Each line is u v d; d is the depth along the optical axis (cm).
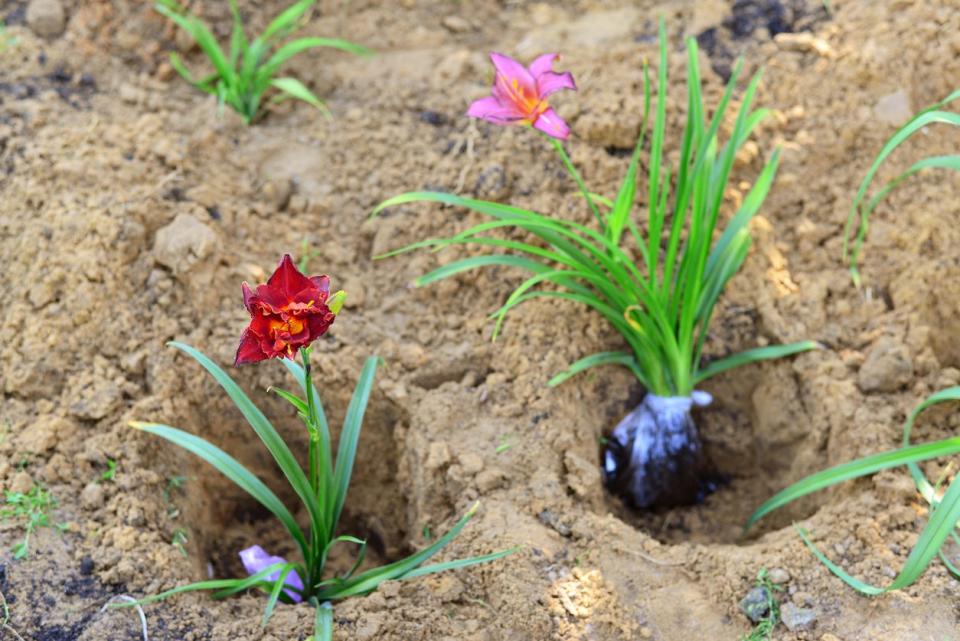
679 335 372
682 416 376
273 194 391
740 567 355
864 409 370
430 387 378
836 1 397
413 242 386
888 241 381
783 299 381
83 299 375
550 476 366
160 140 390
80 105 396
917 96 389
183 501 370
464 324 381
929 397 368
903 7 393
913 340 375
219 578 373
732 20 399
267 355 331
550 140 388
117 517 361
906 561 352
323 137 397
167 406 371
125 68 403
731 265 375
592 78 393
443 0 415
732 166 385
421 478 368
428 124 395
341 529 381
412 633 349
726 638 351
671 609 354
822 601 352
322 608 350
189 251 378
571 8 412
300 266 384
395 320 382
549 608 351
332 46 410
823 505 368
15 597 352
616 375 381
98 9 405
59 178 384
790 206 387
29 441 366
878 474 362
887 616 349
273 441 350
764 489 382
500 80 355
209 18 408
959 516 342
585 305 379
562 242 370
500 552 353
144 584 355
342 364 376
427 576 355
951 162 356
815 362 375
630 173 369
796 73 392
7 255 381
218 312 378
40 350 373
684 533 380
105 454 366
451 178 389
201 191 386
